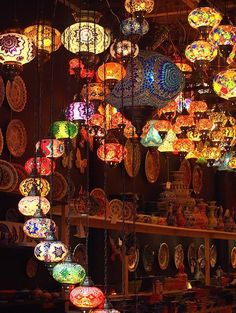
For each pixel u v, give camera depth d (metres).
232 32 3.79
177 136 5.07
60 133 3.78
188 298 6.33
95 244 5.66
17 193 4.21
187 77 4.96
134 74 3.49
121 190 6.20
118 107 3.60
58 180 4.39
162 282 6.43
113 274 5.72
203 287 7.12
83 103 3.85
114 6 4.87
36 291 4.15
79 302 2.72
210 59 4.06
